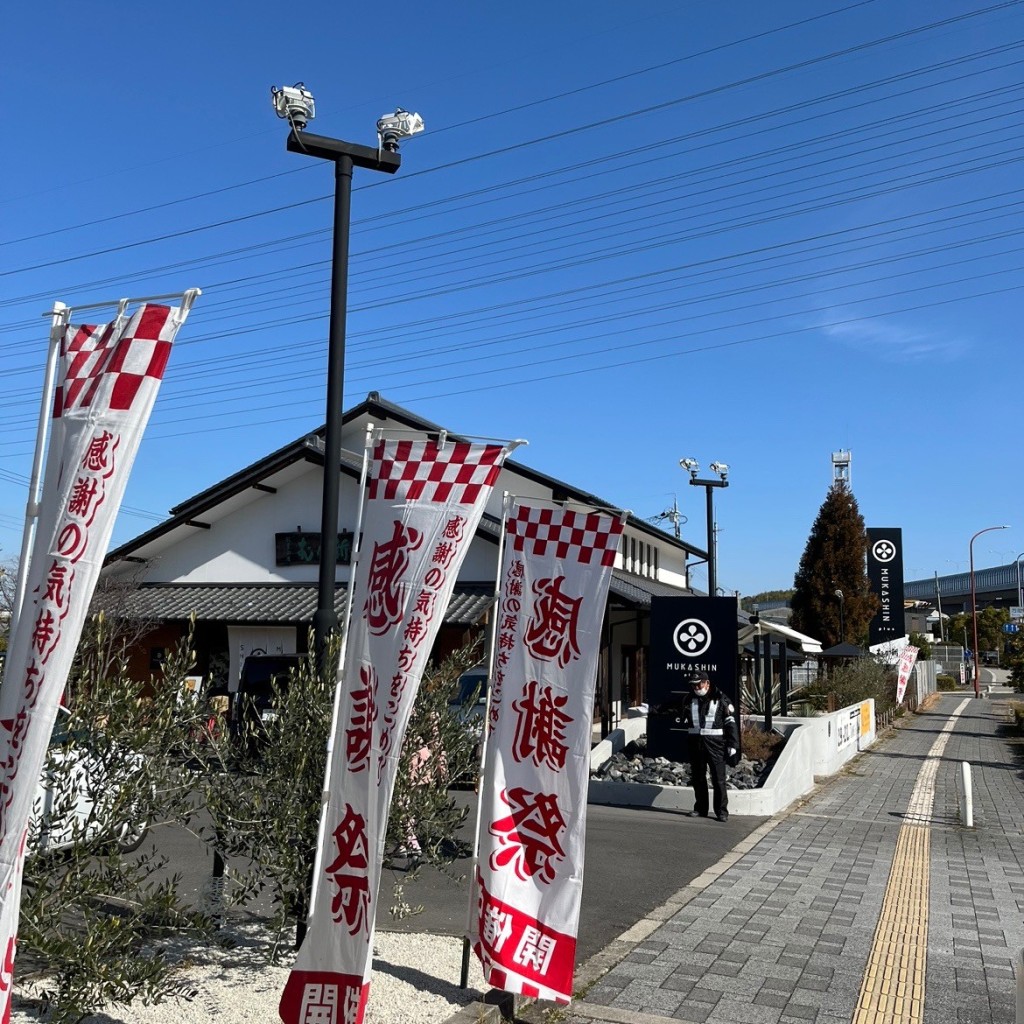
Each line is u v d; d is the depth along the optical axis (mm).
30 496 3742
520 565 5918
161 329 3594
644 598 21328
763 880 9047
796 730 15617
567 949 5426
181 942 5969
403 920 7180
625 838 11000
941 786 16781
